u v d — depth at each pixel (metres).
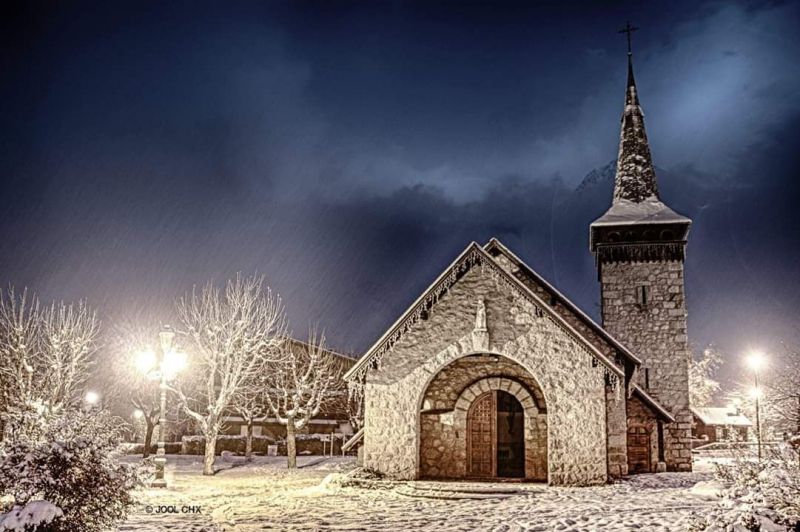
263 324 37.00
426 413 24.86
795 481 11.73
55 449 11.20
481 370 24.91
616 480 23.75
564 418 22.78
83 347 36.03
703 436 59.88
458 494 20.72
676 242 34.12
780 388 30.97
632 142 38.66
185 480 27.75
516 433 24.98
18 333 32.19
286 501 19.91
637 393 29.22
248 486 25.11
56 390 31.59
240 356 33.34
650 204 36.94
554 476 22.41
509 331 23.72
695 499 18.72
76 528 11.20
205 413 44.78
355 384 24.64
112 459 12.09
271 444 44.50
